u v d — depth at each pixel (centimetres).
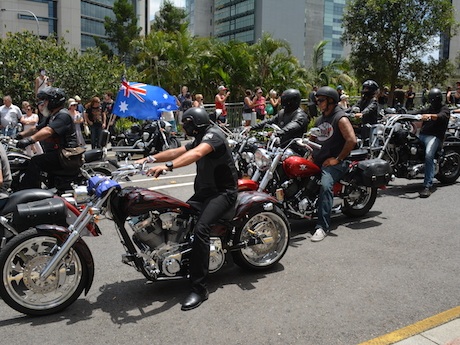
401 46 2025
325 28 10306
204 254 429
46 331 386
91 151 760
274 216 498
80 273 412
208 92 2734
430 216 700
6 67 1648
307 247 577
